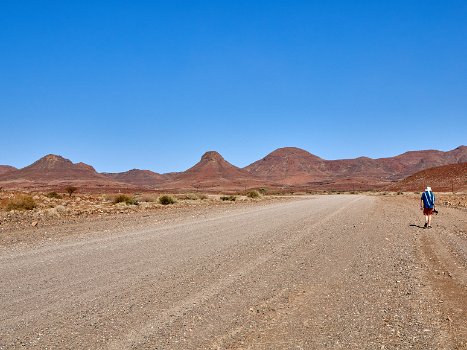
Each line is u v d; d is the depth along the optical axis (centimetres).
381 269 980
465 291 802
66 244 1312
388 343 541
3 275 885
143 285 806
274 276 892
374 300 730
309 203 4312
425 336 566
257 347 526
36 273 904
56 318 620
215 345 529
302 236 1513
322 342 543
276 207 3444
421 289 805
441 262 1081
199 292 761
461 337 567
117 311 651
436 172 15450
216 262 1028
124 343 530
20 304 686
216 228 1756
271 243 1335
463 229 1870
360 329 589
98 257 1088
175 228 1756
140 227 1797
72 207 3019
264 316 640
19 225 1869
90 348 514
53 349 511
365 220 2223
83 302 696
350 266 1009
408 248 1300
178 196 5381
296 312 661
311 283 841
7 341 536
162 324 597
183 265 991
